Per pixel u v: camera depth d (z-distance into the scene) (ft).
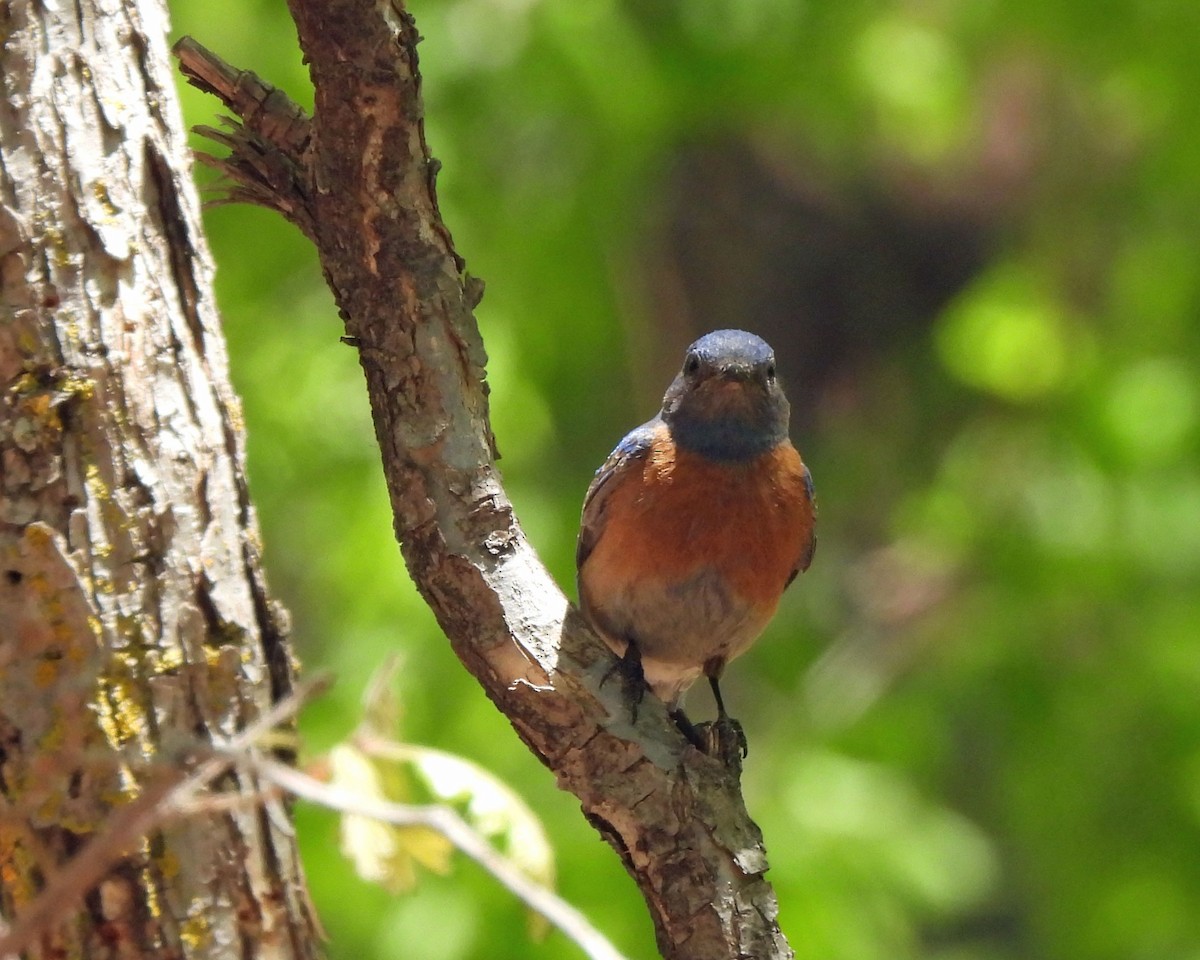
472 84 45.62
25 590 17.26
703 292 62.39
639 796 20.24
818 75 49.52
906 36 49.90
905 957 44.96
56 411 17.54
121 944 17.21
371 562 45.01
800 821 45.50
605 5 47.26
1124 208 55.88
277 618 19.11
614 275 49.85
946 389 61.05
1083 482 52.44
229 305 46.73
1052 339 53.98
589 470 51.83
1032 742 51.72
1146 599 50.93
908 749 50.11
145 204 18.56
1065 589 51.67
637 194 51.42
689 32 48.37
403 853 19.17
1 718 17.24
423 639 44.88
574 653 20.61
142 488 17.87
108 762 15.64
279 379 46.24
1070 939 50.52
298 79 43.42
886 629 55.21
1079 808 50.47
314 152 19.83
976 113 57.52
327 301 46.80
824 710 51.98
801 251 63.82
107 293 18.02
